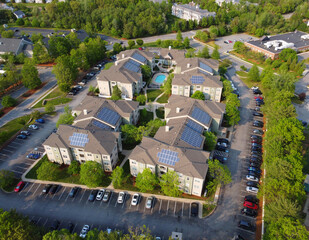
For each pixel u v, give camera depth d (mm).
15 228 64000
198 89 131125
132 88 134000
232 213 78500
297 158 84812
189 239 71688
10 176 86312
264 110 115938
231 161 97062
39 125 116312
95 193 84438
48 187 86438
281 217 66250
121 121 109250
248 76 153000
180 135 89938
